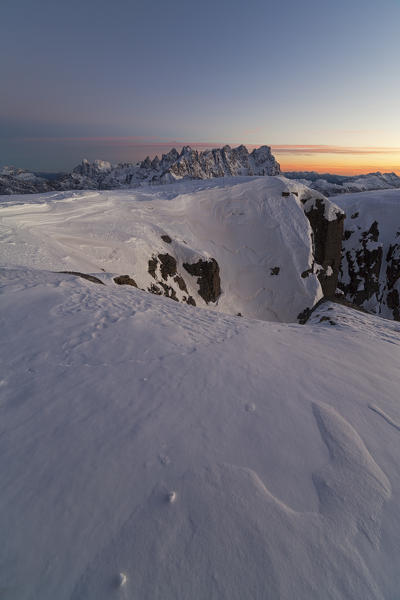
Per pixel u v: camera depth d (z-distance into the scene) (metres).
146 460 2.52
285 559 1.80
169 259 36.22
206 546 1.85
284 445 2.84
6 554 1.77
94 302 7.13
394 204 75.25
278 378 4.32
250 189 53.94
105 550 1.80
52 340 4.85
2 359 4.16
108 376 3.92
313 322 13.60
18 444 2.63
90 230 32.03
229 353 5.11
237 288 44.03
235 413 3.32
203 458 2.59
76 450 2.59
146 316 6.68
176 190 61.66
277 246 47.03
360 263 69.56
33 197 40.72
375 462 2.69
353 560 1.81
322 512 2.12
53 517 1.98
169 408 3.30
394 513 2.15
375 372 5.00
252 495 2.23
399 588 1.69
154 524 1.96
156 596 1.60
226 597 1.62
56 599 1.56
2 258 17.05
